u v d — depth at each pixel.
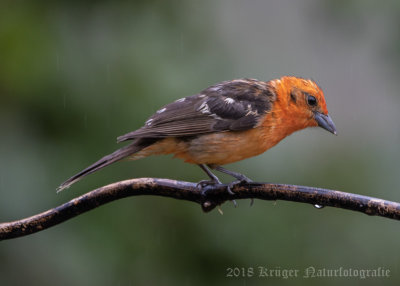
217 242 12.20
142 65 12.03
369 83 14.93
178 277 12.16
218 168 10.11
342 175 12.73
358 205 7.35
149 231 12.10
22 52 11.80
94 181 11.75
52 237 11.58
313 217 12.31
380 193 12.71
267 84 10.33
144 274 11.98
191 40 12.64
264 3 14.72
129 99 11.86
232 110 9.73
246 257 12.14
